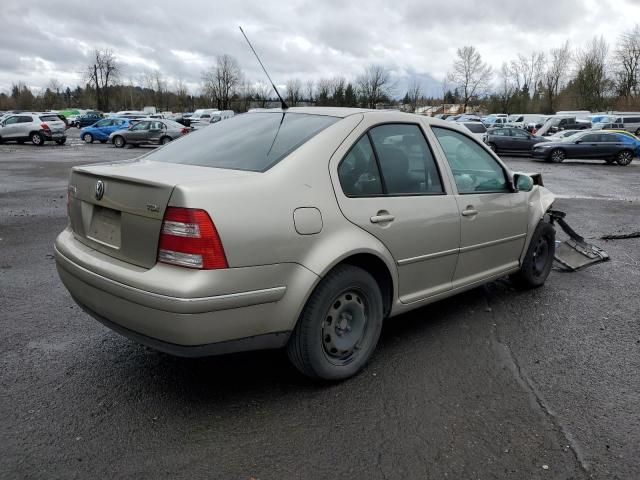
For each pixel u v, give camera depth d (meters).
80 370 3.51
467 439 2.85
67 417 2.96
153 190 2.76
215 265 2.68
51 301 4.82
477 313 4.75
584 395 3.36
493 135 27.14
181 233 2.66
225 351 2.85
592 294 5.37
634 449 2.81
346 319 3.39
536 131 43.81
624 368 3.75
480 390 3.38
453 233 3.98
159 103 87.25
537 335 4.29
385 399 3.23
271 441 2.79
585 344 4.14
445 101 80.00
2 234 7.62
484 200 4.31
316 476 2.53
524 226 4.91
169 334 2.70
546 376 3.60
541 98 76.25
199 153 3.52
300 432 2.87
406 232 3.58
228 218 2.72
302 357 3.18
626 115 41.88
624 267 6.46
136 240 2.87
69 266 3.23
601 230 8.98
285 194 2.97
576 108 67.38
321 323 3.17
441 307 4.89
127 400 3.15
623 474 2.60
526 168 21.86
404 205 3.58
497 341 4.14
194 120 40.03
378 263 3.49
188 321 2.65
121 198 2.94
